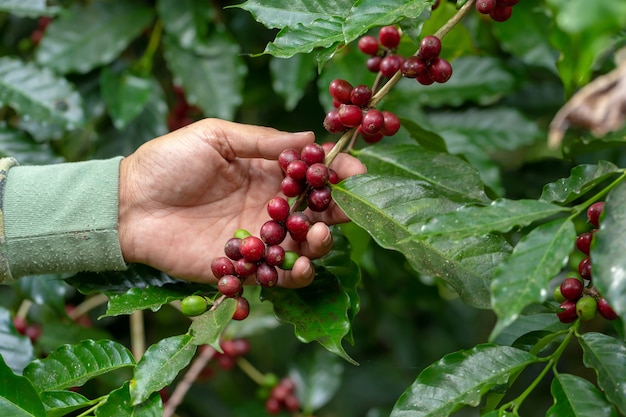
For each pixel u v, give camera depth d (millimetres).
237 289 702
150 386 665
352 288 760
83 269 787
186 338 685
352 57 943
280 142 754
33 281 895
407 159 767
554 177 997
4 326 817
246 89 1082
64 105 941
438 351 1208
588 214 695
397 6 664
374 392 1161
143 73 995
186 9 988
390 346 1169
